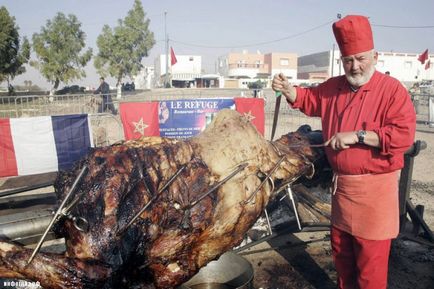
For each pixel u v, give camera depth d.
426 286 4.19
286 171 3.57
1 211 4.91
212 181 3.00
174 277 2.89
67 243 2.60
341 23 2.97
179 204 2.83
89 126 6.47
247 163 3.17
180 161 2.97
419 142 4.86
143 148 2.91
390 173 3.12
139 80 67.56
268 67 69.25
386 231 3.14
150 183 2.76
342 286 3.60
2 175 5.96
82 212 2.54
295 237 5.40
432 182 8.03
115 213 2.57
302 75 70.88
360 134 2.96
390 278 4.33
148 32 32.31
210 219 2.91
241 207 3.05
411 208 5.15
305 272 4.45
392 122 2.90
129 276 2.73
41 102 10.61
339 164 3.21
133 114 6.27
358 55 2.95
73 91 34.00
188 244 2.85
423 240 5.11
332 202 3.46
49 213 3.42
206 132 3.39
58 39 30.05
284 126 12.15
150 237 2.69
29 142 6.06
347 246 3.46
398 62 55.03
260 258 4.78
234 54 69.94
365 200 3.13
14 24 25.55
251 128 3.43
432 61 55.66
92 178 2.65
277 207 5.63
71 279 2.39
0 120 5.82
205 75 60.62
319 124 12.70
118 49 31.59
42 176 8.12
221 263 4.12
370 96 3.04
